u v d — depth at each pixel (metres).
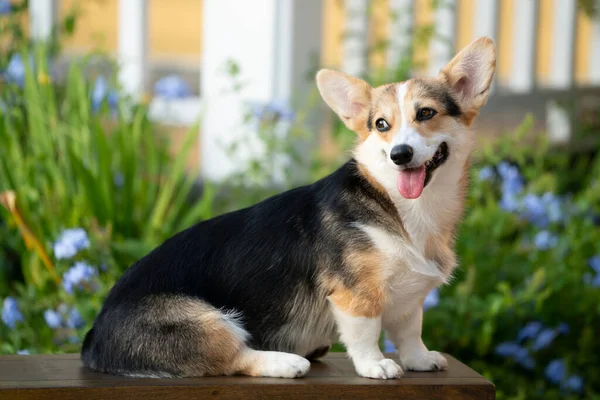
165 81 6.72
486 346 5.10
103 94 6.18
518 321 5.44
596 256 5.77
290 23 6.79
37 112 5.75
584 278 5.70
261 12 6.80
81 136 5.84
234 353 3.34
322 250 3.40
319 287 3.42
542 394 5.15
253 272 3.45
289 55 6.82
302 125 6.69
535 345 5.14
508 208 5.94
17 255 5.92
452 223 3.60
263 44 6.81
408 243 3.38
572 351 5.51
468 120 3.63
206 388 3.21
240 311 3.46
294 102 6.64
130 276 3.51
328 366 3.62
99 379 3.28
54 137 5.89
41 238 5.25
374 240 3.34
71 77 6.16
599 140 8.22
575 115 9.12
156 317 3.33
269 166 6.43
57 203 5.65
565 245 5.75
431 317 5.11
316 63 6.92
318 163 6.37
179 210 6.15
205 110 6.67
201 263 3.47
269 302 3.46
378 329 3.41
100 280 4.90
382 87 3.67
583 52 11.23
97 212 5.57
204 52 7.08
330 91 3.77
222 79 6.98
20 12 6.53
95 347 3.43
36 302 5.06
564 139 9.10
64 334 4.70
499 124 8.61
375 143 3.48
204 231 3.57
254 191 6.14
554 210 5.97
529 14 8.96
